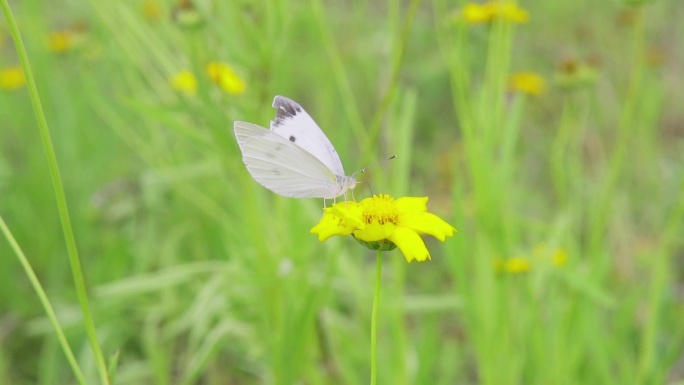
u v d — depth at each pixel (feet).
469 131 2.00
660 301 2.01
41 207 2.62
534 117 3.07
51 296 2.37
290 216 2.00
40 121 1.57
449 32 2.05
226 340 2.18
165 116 1.96
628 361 2.09
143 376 2.23
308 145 1.74
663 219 2.51
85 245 2.53
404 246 1.59
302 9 2.33
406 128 2.02
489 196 1.99
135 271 2.36
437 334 2.25
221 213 2.24
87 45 2.43
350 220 1.59
